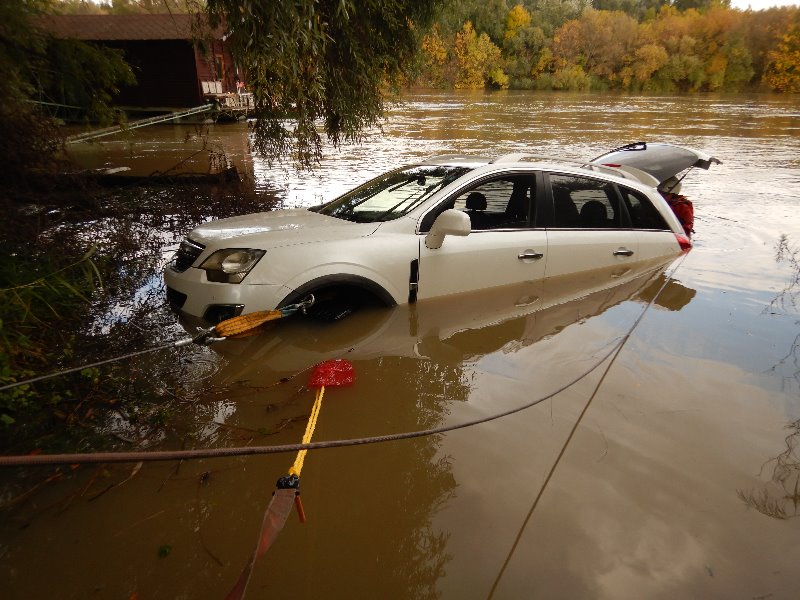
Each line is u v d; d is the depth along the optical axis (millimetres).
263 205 8688
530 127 24734
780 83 70750
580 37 75688
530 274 4680
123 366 3451
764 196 9344
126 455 1474
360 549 2062
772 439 2750
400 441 2715
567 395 3139
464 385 3252
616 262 5145
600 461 2568
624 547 2068
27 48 7363
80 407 3010
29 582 1903
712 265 5453
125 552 2039
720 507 2281
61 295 4285
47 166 7773
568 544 2080
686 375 3365
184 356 3568
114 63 8453
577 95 62188
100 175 9992
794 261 5645
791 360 3553
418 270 4148
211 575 1945
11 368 3234
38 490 2359
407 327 4027
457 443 2705
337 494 2355
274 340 3766
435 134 21500
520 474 2479
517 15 77562
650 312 4320
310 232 4016
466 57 73688
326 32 5914
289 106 6637
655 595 1856
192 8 6250
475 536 2121
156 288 4887
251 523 2195
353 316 4066
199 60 25594
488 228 4559
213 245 3855
